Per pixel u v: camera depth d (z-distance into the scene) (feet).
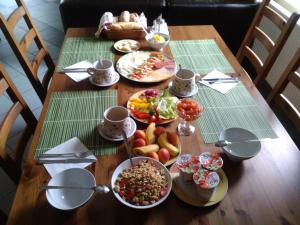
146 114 3.34
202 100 3.68
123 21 5.08
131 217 2.39
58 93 3.75
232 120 3.38
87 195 2.50
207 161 2.59
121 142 3.05
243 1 7.77
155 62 4.31
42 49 5.16
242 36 8.33
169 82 4.01
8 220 2.36
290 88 6.79
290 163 2.89
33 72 4.71
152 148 2.84
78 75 4.07
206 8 7.62
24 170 2.75
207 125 3.30
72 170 2.64
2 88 3.49
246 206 2.50
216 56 4.60
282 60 7.09
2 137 3.24
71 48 4.71
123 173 2.60
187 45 4.86
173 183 2.64
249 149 2.94
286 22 4.43
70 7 7.30
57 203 2.43
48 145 3.01
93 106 3.54
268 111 3.54
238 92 3.84
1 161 3.13
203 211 2.45
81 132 3.17
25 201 2.49
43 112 3.42
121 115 3.18
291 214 2.45
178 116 3.30
